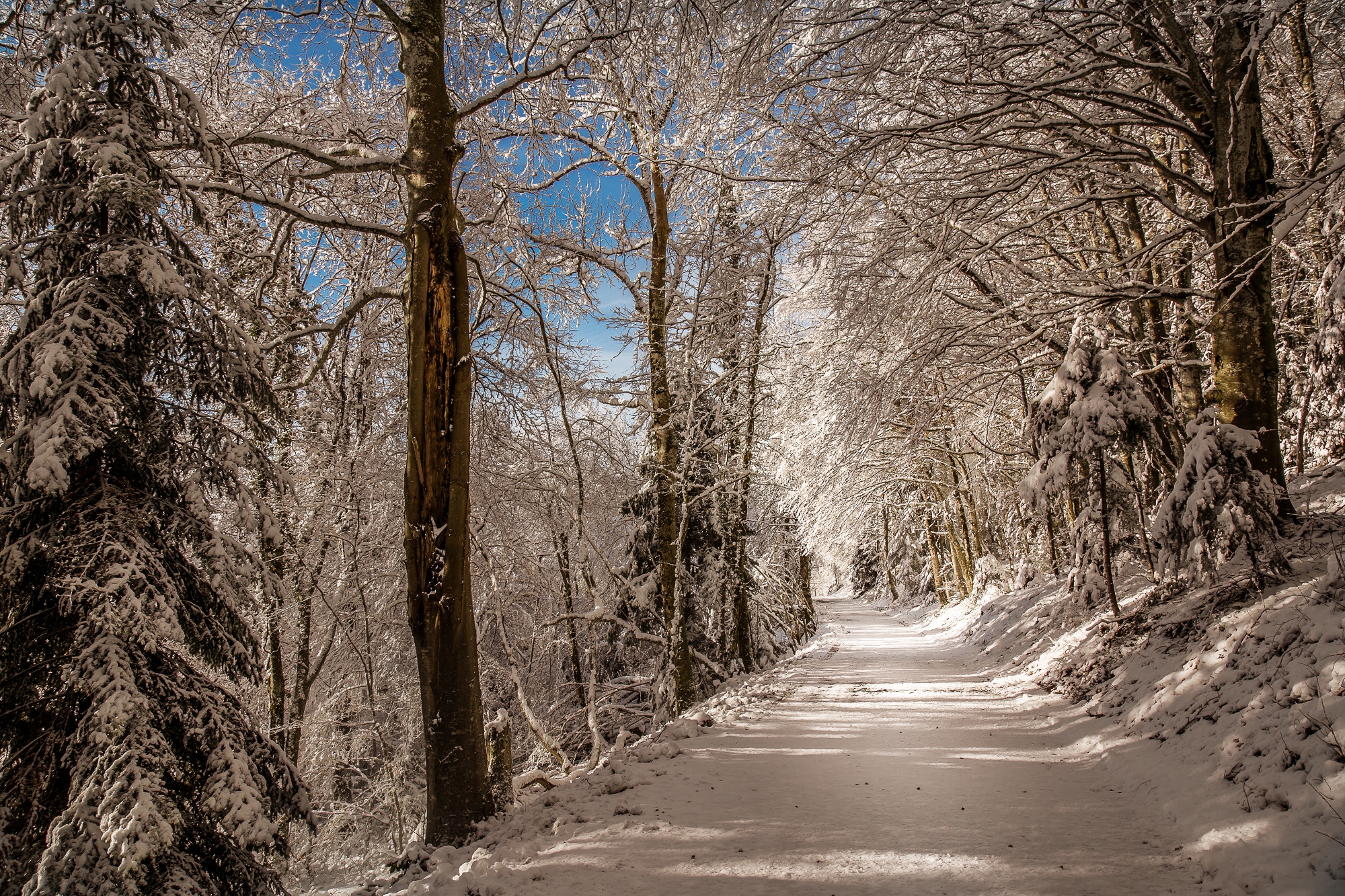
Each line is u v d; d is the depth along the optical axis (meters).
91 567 4.76
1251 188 8.81
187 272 5.55
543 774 8.85
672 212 16.59
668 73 10.77
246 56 10.49
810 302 18.62
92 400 4.89
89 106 5.27
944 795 5.31
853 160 10.73
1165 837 4.26
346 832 16.00
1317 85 12.30
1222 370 8.86
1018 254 13.69
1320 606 5.39
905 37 9.61
